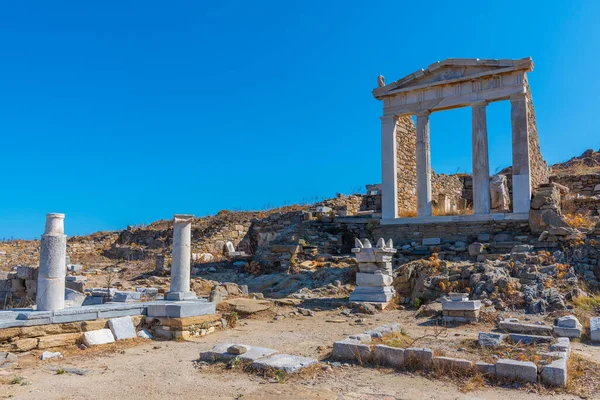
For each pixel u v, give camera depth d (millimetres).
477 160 23125
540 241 18984
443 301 14078
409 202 29578
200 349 11000
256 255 25219
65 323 11234
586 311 13469
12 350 10211
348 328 13547
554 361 8039
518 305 14344
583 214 24109
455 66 24078
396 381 8141
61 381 8406
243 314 15742
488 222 21984
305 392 7555
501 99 23297
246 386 7984
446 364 8453
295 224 27391
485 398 7230
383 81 26359
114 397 7520
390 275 17516
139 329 12500
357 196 32469
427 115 24797
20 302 21609
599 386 7664
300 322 14773
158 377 8641
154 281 21844
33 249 34438
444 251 21125
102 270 26922
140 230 36469
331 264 22359
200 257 27406
